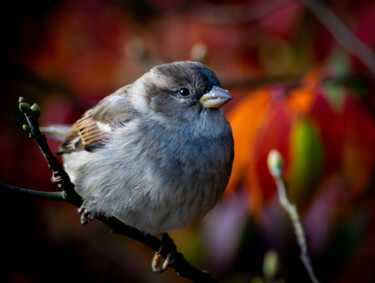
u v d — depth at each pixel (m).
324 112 8.20
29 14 10.17
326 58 9.66
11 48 10.17
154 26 10.63
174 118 8.25
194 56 9.68
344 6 10.05
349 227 8.91
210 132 8.31
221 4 10.55
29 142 9.70
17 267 9.79
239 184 9.00
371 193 8.60
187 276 8.28
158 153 8.02
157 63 10.22
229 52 10.28
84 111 9.91
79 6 10.17
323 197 8.82
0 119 9.86
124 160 7.98
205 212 8.44
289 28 9.93
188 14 10.58
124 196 7.97
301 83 8.36
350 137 8.19
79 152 8.58
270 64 10.02
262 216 8.99
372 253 9.03
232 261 9.12
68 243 10.09
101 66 10.26
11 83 10.08
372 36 9.22
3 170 9.65
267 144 7.97
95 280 10.11
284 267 9.41
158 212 8.01
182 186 7.98
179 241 9.72
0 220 9.79
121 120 8.33
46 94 10.10
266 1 10.16
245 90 9.45
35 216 9.94
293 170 7.86
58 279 9.95
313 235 8.95
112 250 10.27
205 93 8.28
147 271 10.29
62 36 10.21
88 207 8.18
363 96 8.34
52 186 9.80
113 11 10.38
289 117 7.96
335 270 9.00
